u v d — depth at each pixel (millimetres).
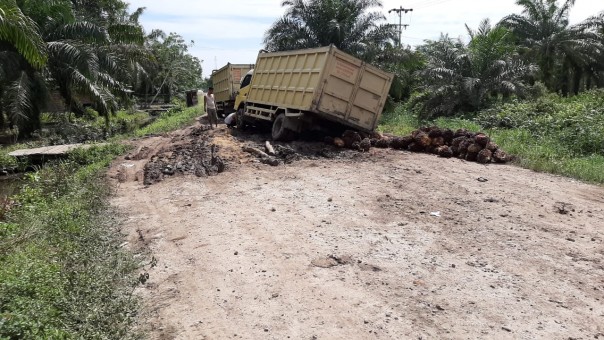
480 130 17594
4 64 21172
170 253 6926
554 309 4996
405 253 6484
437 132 13469
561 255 6332
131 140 19328
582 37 29844
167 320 5047
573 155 13312
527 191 9438
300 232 7418
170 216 8688
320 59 13023
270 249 6805
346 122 13297
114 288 5465
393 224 7641
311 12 26672
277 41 26797
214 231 7695
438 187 9758
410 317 4883
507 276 5746
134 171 12711
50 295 5094
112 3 29828
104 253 6590
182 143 15977
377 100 13461
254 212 8570
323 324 4820
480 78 23922
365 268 6043
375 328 4707
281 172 11469
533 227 7395
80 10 25828
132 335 4629
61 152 16281
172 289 5758
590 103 18203
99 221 8281
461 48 24859
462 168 11539
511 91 23188
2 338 4191
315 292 5477
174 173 11914
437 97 24281
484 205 8523
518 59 25391
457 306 5074
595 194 9320
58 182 10977
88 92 23016
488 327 4676
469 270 5922
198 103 48406
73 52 22047
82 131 24359
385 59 27172
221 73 27344
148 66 46000
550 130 15344
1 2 13367
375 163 12141
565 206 8438
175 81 61188
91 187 10555
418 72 27359
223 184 10688
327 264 6195
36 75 22281
